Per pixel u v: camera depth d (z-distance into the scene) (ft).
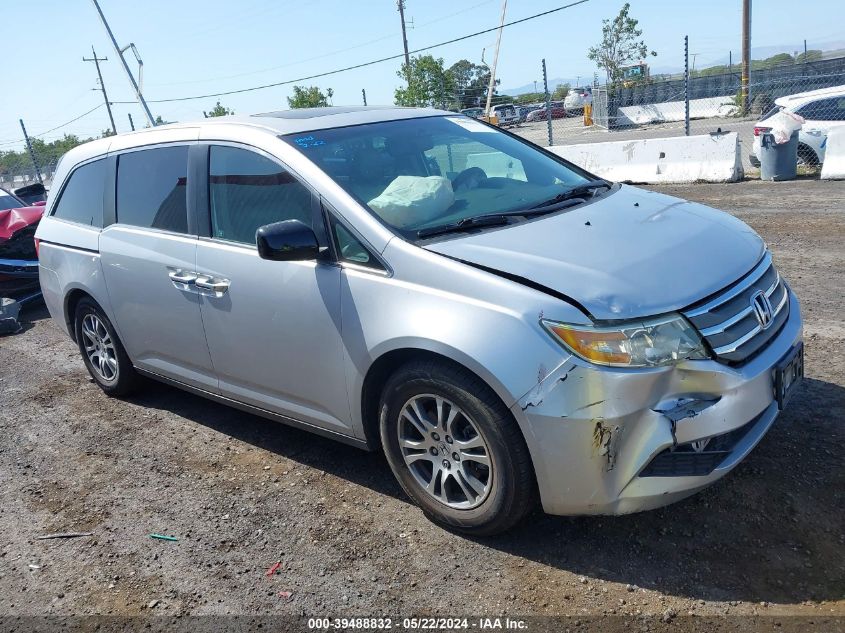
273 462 13.48
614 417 8.77
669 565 9.46
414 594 9.53
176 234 13.66
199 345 13.53
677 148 42.01
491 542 10.38
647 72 123.03
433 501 10.64
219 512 11.98
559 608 8.98
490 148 13.97
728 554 9.53
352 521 11.30
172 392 17.56
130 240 14.61
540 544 10.19
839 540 9.53
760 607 8.59
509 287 9.33
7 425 16.63
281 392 12.36
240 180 12.63
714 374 9.04
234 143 12.83
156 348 14.78
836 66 80.07
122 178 15.26
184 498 12.56
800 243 24.93
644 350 8.80
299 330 11.46
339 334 10.89
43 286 17.76
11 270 26.81
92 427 15.99
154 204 14.32
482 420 9.50
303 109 14.44
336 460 13.26
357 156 12.20
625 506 9.15
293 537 11.07
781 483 10.82
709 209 12.60
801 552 9.40
